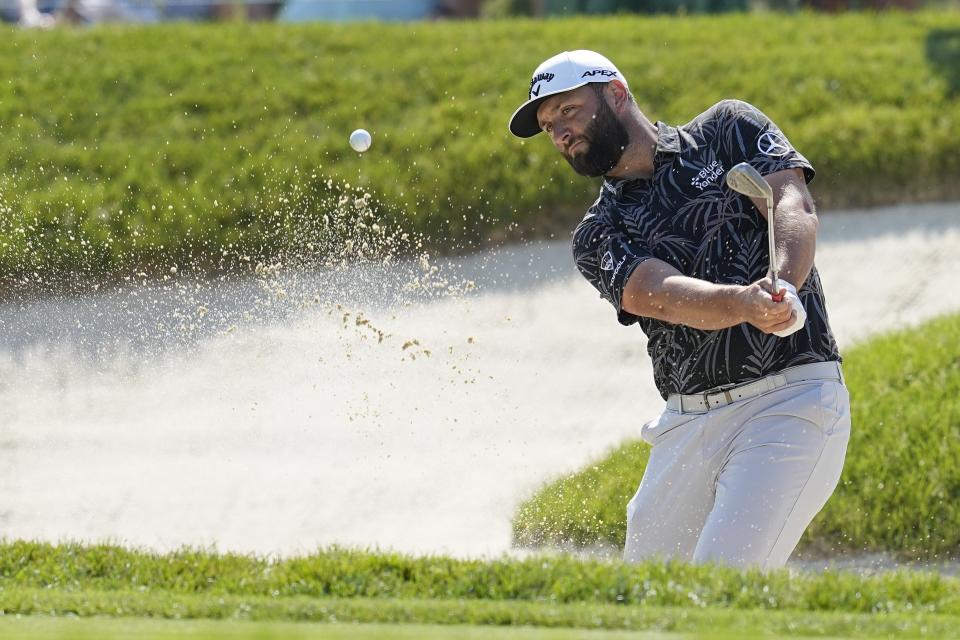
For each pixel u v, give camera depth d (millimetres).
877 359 27078
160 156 38156
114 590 12047
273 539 22859
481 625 10008
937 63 45656
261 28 49188
